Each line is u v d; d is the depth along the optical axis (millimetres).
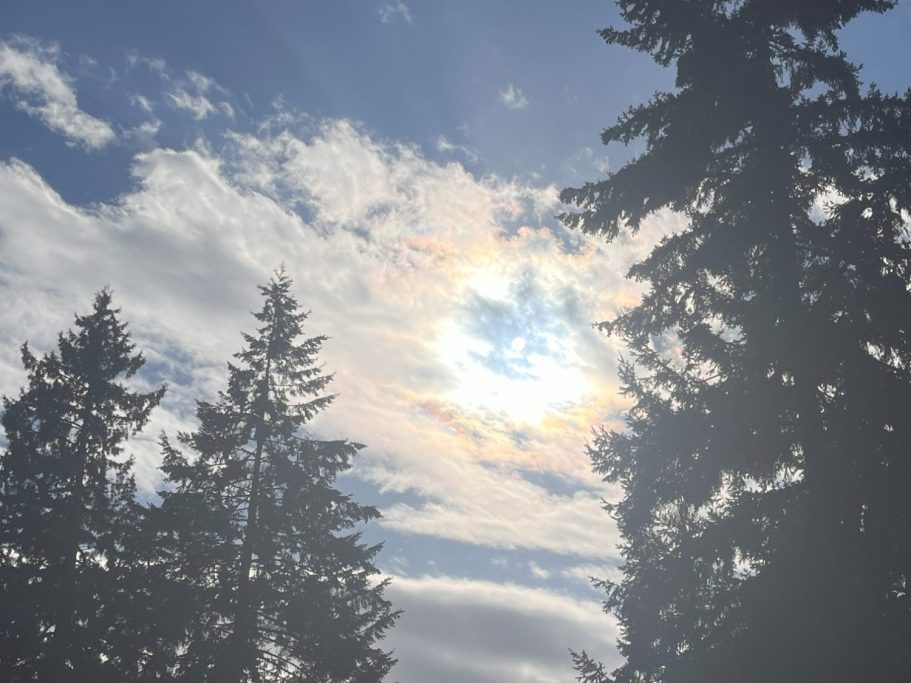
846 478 14500
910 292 15258
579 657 17125
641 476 16516
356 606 28062
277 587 27203
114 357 31500
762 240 16250
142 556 27797
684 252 17688
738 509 15875
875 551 14094
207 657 25969
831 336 15125
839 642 13336
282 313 31266
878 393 14711
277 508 27812
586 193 18094
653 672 16156
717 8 18266
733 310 16219
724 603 15555
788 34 18062
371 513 29031
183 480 28656
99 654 26844
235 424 29328
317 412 30406
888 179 15711
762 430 15508
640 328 17609
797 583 14281
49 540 28031
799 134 16953
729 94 16703
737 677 14117
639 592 16547
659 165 17359
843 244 15828
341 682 26781
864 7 17125
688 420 16062
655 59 18578
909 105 16312
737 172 17484
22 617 26844
